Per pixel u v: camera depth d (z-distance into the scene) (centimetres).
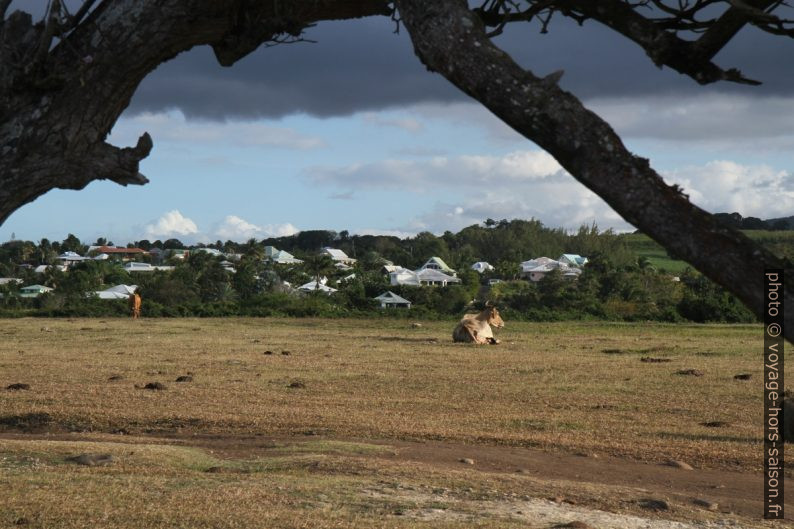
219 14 500
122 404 2044
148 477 1275
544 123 397
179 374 2691
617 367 2920
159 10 487
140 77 505
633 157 386
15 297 11519
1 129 484
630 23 458
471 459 1455
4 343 3884
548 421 1870
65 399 2111
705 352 3516
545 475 1370
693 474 1409
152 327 4988
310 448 1527
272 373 2722
